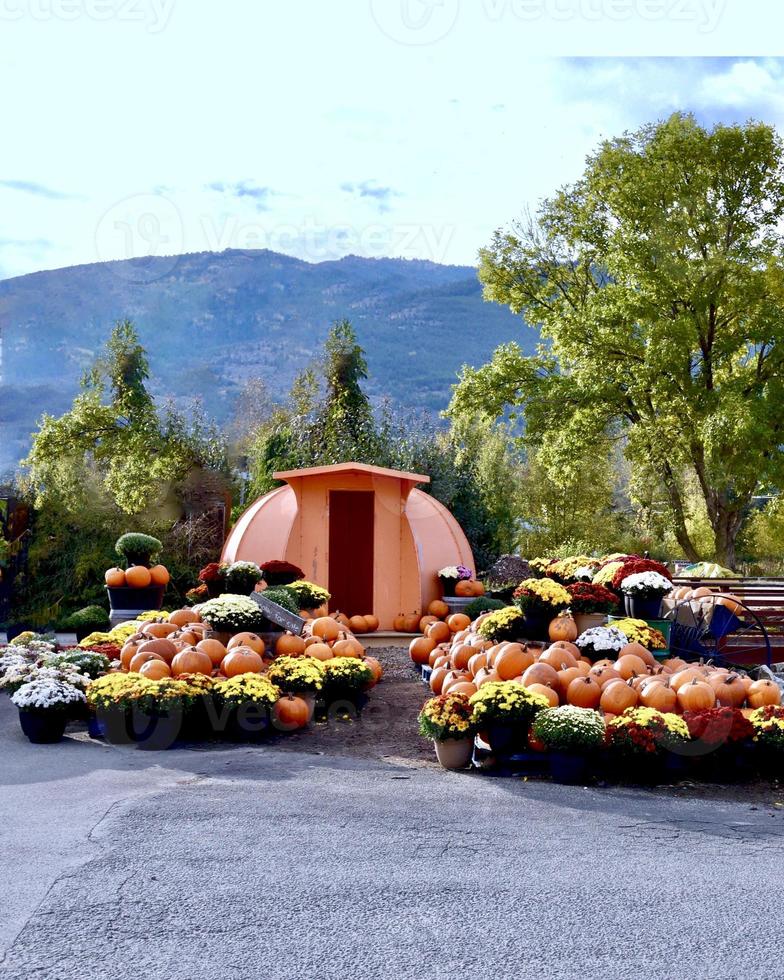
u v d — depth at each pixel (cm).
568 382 3130
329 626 1315
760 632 1381
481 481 3106
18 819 661
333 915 499
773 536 3397
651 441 2916
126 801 711
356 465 1739
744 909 516
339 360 2723
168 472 2439
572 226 3234
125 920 488
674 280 2872
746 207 3014
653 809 746
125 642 1177
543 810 728
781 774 873
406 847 615
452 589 1784
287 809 700
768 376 2977
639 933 482
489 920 496
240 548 1753
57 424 2648
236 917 494
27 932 470
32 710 953
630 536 3238
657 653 1135
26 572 1984
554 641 1109
